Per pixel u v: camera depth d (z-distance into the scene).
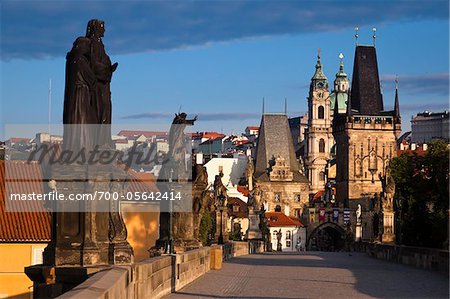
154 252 37.12
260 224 128.50
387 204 87.75
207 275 44.62
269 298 30.89
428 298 32.34
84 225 21.06
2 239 58.44
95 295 15.25
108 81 21.66
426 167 102.38
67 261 20.84
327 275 47.78
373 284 40.31
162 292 29.25
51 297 20.53
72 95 21.19
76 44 21.42
